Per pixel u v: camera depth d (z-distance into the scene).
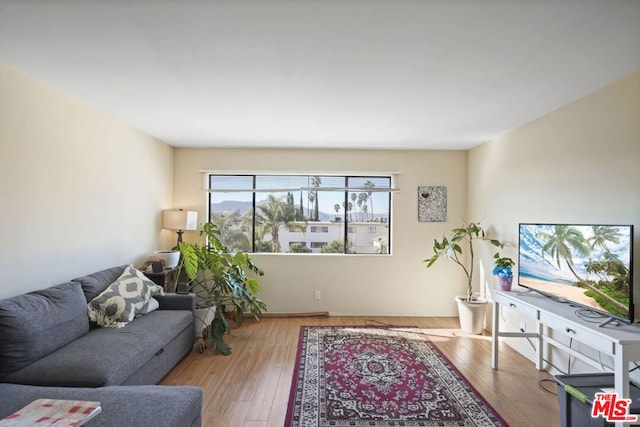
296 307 4.54
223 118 3.20
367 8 1.50
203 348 3.30
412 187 4.58
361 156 4.56
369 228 4.69
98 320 2.57
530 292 2.99
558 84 2.35
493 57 1.97
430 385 2.67
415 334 3.84
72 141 2.69
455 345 3.52
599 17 1.56
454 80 2.30
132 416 1.56
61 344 2.18
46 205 2.44
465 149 4.54
